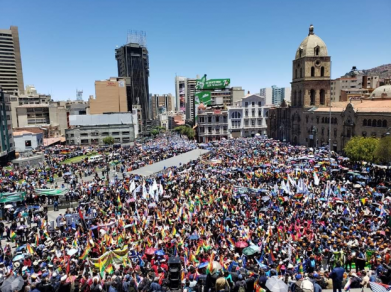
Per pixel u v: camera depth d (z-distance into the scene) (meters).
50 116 163.50
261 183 52.44
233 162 68.62
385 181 51.81
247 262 23.20
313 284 16.25
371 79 178.25
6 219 42.38
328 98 110.75
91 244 28.75
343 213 35.41
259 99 143.25
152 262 23.73
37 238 31.02
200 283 18.59
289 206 39.12
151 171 67.44
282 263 22.77
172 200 44.16
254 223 33.69
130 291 17.30
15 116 155.50
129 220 35.84
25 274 20.06
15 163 81.06
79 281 18.38
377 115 77.31
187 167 68.06
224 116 142.12
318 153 79.69
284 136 126.31
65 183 62.16
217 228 31.66
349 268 22.94
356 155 64.19
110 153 98.25
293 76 118.44
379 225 31.70
